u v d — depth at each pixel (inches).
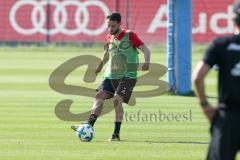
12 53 4717.0
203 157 1418.6
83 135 1592.0
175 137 1680.6
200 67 937.5
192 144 1582.2
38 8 5236.2
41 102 2395.4
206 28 5068.9
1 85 2992.1
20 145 1552.7
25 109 2206.0
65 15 5216.5
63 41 5221.5
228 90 935.7
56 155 1432.1
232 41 937.5
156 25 5137.8
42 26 5236.2
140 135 1708.9
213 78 3457.2
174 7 2632.9
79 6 5201.8
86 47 5078.7
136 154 1449.3
